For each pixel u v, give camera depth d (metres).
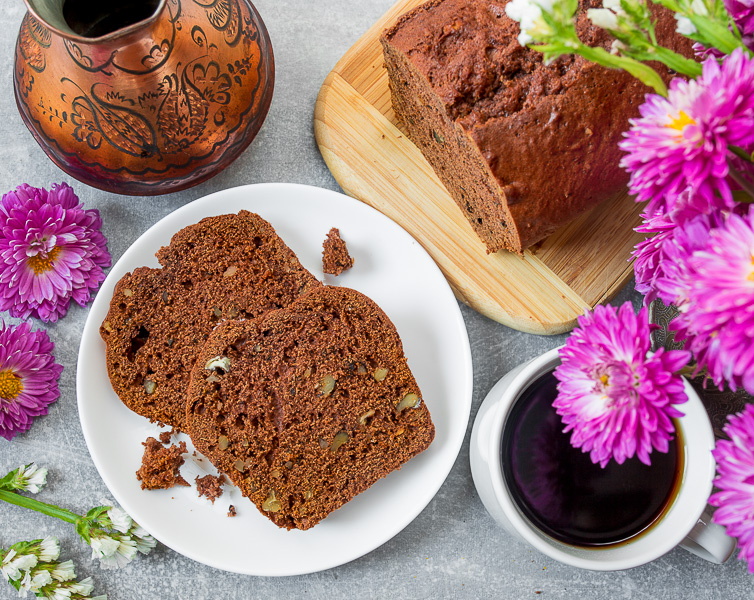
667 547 0.48
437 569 0.56
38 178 0.58
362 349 0.53
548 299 0.56
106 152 0.51
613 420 0.38
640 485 0.51
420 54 0.51
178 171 0.53
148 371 0.54
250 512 0.54
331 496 0.53
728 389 0.50
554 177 0.51
